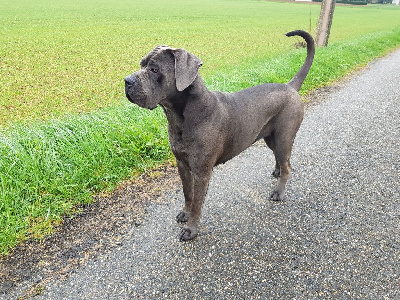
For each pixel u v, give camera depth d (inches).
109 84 127.0
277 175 67.9
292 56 159.8
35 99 107.9
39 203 56.0
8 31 256.5
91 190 61.9
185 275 44.6
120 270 45.2
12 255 47.1
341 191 63.5
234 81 109.3
